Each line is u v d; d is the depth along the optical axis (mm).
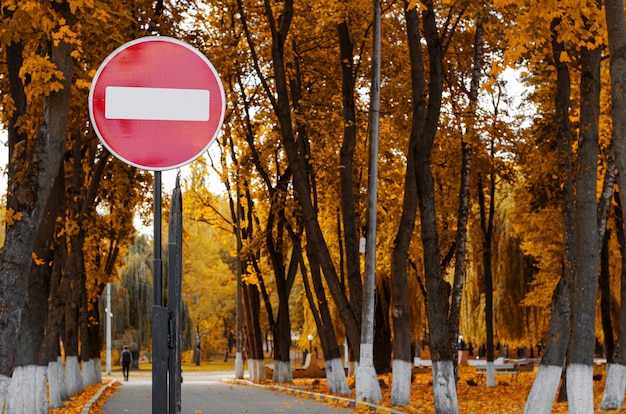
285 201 35250
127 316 60688
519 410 24062
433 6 25578
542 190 35531
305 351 89062
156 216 4625
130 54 4895
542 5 13914
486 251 37938
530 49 16250
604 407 25281
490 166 35562
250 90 39500
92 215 29062
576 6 13977
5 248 14070
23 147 16109
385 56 33906
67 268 27500
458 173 35625
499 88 35156
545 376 18594
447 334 21344
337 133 35094
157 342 4473
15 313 13961
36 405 19562
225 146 43688
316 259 33062
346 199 29953
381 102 34594
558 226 35844
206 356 106250
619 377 25250
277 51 29078
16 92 17062
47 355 21734
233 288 86812
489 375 37594
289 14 29188
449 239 37438
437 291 21438
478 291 47562
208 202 46906
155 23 24594
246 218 49750
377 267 42188
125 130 4875
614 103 13719
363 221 37594
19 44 16797
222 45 31078
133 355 81938
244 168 40844
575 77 25891
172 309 4691
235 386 44000
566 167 19688
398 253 25891
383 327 45938
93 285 40938
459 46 34156
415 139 23812
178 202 4887
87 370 39812
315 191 35031
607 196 24469
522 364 56000
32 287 19578
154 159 4879
